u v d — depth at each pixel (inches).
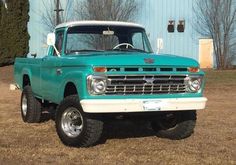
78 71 324.5
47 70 383.6
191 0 1282.0
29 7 1280.8
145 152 323.0
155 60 329.1
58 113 342.0
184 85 337.1
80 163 294.5
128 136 380.5
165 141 361.7
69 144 335.6
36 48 1310.3
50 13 1268.5
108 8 1127.0
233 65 1268.5
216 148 336.2
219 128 416.2
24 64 450.6
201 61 1291.8
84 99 315.3
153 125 380.2
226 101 646.5
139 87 323.6
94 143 332.2
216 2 1267.2
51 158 307.4
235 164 293.3
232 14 1270.9
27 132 394.0
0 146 341.4
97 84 313.6
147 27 1273.4
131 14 1190.9
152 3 1272.1
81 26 377.4
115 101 313.6
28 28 1314.0
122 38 390.6
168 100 329.4
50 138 368.8
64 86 346.6
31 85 430.3
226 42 1263.5
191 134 379.2
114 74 316.2
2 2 1229.1
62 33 380.2
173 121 365.1
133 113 327.9
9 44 1227.2
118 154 316.5
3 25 1223.5
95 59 318.7
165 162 295.9
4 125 428.1
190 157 308.7
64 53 371.6
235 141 361.1
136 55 337.7
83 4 1176.8
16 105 578.6
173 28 1279.5
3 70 1180.5
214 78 930.1
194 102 337.4
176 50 1291.8
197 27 1286.9
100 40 381.7
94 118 320.8
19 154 318.7
